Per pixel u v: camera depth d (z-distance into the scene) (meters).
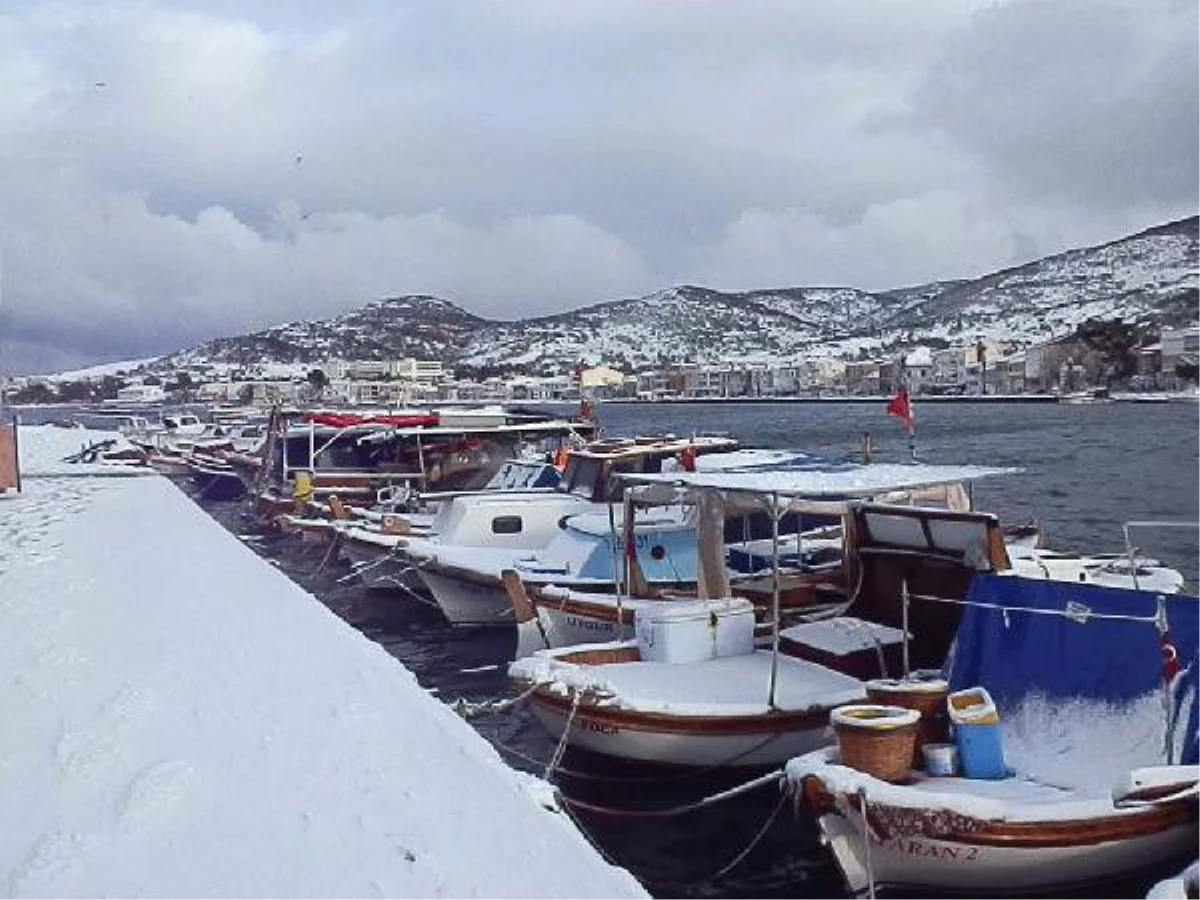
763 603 13.60
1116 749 8.73
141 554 16.30
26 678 8.56
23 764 6.55
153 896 4.80
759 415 125.56
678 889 9.33
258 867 5.09
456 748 6.93
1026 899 7.95
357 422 29.66
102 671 8.80
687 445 19.66
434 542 20.09
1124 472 44.88
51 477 35.59
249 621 11.00
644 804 10.81
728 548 16.02
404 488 27.52
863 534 12.75
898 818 7.80
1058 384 135.00
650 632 11.98
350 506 26.83
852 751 8.36
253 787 6.16
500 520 19.80
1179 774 7.71
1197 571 23.44
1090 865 7.75
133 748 6.82
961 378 150.62
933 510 11.90
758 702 10.46
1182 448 56.72
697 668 11.59
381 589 22.11
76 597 12.41
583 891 4.84
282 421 30.64
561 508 19.92
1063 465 48.31
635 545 14.92
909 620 12.07
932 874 7.92
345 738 7.05
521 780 6.71
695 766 10.52
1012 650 9.63
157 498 26.91
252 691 8.19
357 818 5.71
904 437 71.31
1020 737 9.19
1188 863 7.93
